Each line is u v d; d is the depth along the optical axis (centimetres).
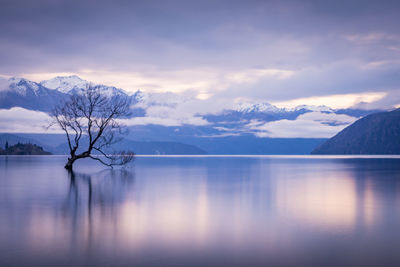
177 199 2448
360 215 1858
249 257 1143
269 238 1374
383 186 3453
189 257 1138
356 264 1086
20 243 1278
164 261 1098
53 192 2797
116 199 2419
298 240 1346
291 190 3081
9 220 1673
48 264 1062
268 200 2431
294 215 1855
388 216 1831
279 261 1109
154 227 1552
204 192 2897
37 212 1888
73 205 2133
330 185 3569
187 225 1594
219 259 1120
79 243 1282
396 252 1198
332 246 1269
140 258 1123
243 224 1628
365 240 1348
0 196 2550
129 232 1453
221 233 1450
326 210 2016
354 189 3178
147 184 3566
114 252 1181
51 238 1348
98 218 1733
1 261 1086
